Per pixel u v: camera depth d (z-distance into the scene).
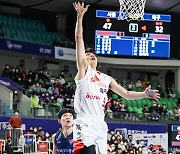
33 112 27.48
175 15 34.91
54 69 36.19
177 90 36.16
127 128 29.64
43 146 22.72
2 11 36.09
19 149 21.67
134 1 15.45
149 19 34.28
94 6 33.88
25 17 37.16
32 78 32.06
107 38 33.88
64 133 7.20
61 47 34.56
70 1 35.16
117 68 37.25
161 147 29.14
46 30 37.09
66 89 32.03
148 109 32.56
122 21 33.91
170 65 35.06
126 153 25.09
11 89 28.62
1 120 25.97
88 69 5.71
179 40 36.34
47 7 37.28
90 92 5.67
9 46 31.75
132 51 34.12
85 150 5.57
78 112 5.71
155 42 34.44
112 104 31.25
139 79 37.69
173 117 31.45
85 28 33.78
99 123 5.65
